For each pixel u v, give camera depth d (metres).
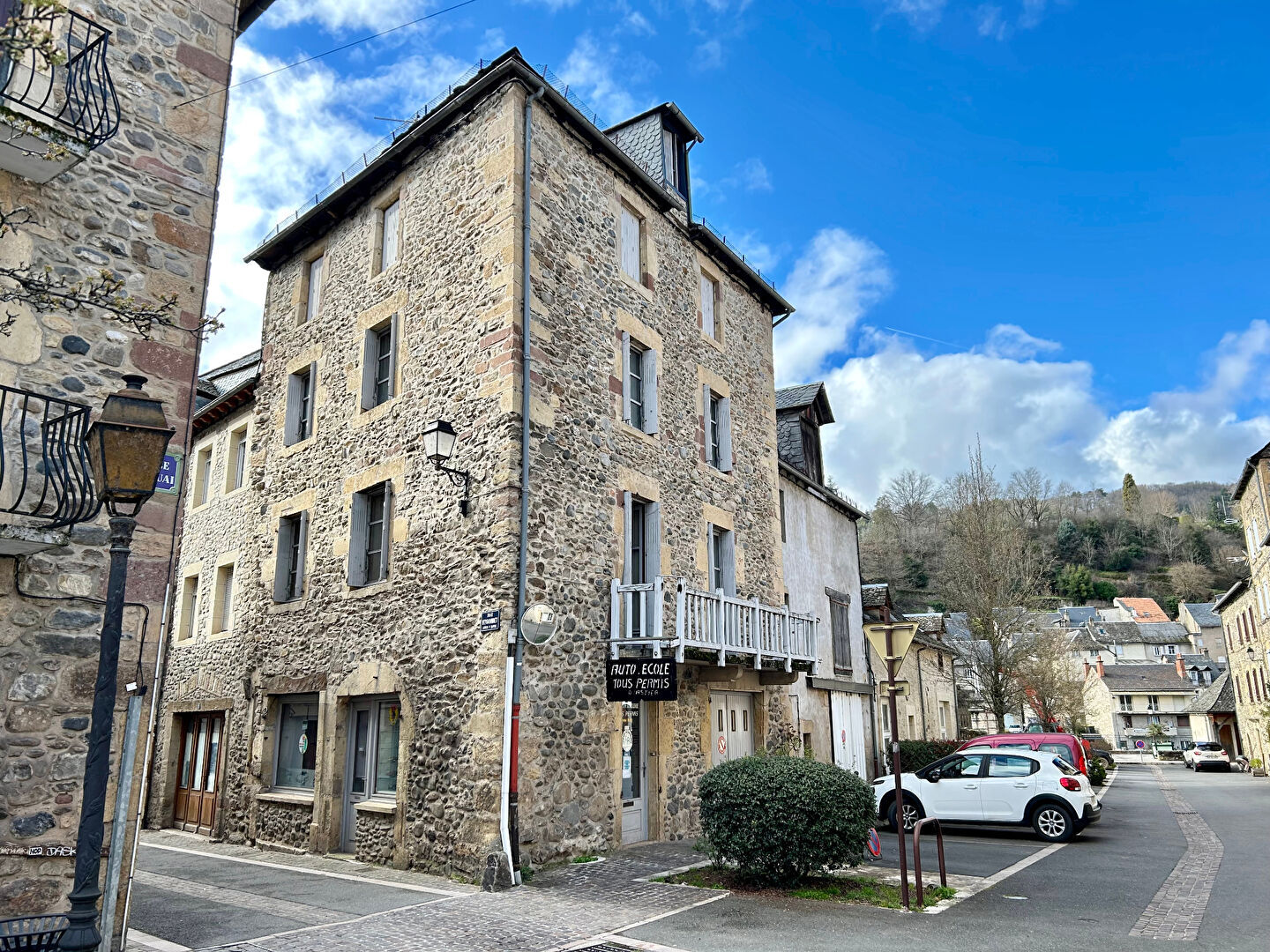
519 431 9.20
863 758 18.89
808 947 6.02
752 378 14.74
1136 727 58.12
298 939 6.30
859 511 20.53
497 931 6.46
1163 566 77.50
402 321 10.97
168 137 6.73
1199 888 8.31
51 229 5.98
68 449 5.26
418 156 11.30
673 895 7.62
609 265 11.25
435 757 8.99
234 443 14.59
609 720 9.77
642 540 11.31
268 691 11.55
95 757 3.63
